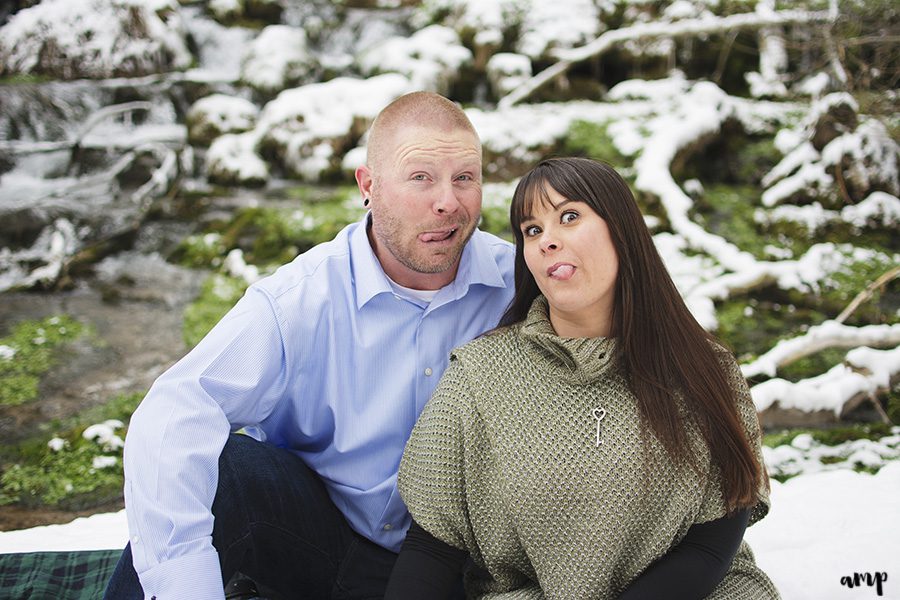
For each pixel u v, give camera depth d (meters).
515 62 7.42
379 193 1.83
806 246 5.48
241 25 8.82
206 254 5.78
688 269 5.11
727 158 6.48
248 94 7.99
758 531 2.48
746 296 4.92
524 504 1.60
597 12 7.72
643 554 1.60
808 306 4.84
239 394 1.76
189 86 7.98
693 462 1.57
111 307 5.22
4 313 5.11
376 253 1.94
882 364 3.93
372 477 1.92
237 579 1.97
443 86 7.52
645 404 1.58
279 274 1.89
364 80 7.81
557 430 1.60
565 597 1.60
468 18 7.77
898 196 5.79
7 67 8.11
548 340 1.63
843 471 2.96
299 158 6.93
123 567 1.65
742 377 1.69
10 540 2.58
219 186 6.82
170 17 8.29
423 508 1.67
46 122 7.66
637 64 7.51
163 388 1.70
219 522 1.73
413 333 1.91
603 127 6.51
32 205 6.33
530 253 1.67
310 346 1.86
